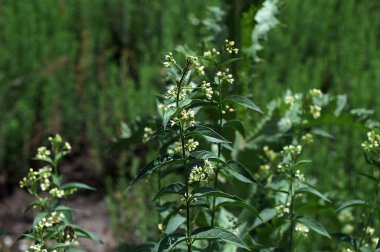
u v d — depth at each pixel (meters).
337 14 9.20
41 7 8.69
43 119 7.46
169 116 2.69
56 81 7.57
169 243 2.78
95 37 8.57
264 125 4.45
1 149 7.14
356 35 8.71
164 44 8.08
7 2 8.83
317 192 3.32
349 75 8.03
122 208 6.72
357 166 6.56
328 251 5.59
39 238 3.09
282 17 8.69
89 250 6.46
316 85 7.55
